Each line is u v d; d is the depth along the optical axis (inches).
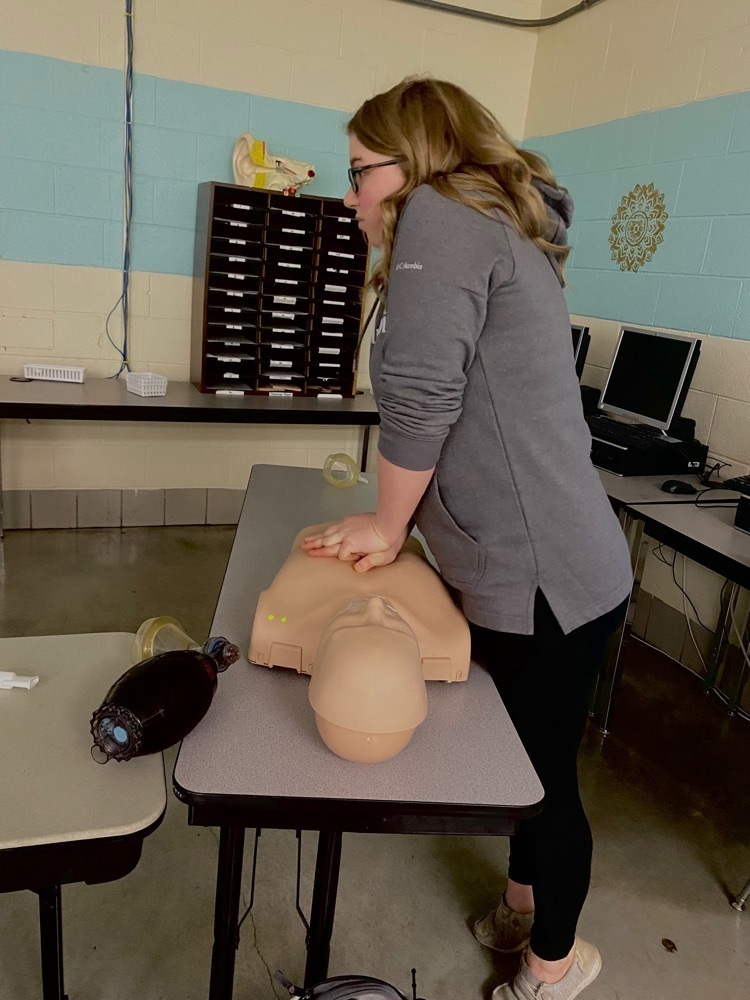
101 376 146.6
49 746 36.6
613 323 136.7
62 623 115.0
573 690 48.1
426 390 39.6
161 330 148.4
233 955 44.3
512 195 41.8
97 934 65.1
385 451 42.4
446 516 45.4
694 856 81.5
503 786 36.1
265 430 160.7
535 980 56.0
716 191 115.5
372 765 36.5
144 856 74.1
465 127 41.3
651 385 115.4
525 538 44.0
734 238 112.7
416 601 44.4
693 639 120.9
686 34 120.7
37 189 134.6
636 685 116.2
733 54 112.4
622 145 134.1
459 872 76.1
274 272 143.2
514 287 41.2
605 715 101.8
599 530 45.7
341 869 75.0
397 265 40.4
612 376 122.8
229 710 39.8
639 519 92.3
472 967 64.9
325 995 44.1
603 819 85.8
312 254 142.8
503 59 157.9
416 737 39.3
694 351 109.3
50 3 127.6
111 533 152.3
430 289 39.1
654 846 82.4
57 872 32.4
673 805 89.4
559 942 54.4
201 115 140.9
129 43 133.1
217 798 33.4
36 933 64.2
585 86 143.7
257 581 54.6
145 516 156.9
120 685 35.6
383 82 151.4
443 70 154.6
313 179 149.5
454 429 43.9
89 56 131.6
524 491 43.4
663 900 75.0
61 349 143.2
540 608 45.3
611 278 136.9
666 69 124.6
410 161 41.3
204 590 130.3
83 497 151.9
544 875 52.3
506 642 46.6
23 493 148.0
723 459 114.9
